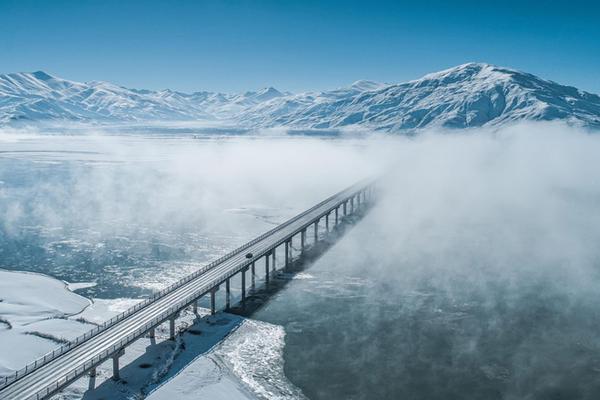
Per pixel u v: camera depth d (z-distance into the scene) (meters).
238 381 57.19
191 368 59.16
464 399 54.69
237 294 84.19
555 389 56.62
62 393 53.44
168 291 73.00
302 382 57.59
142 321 64.06
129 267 98.00
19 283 87.38
